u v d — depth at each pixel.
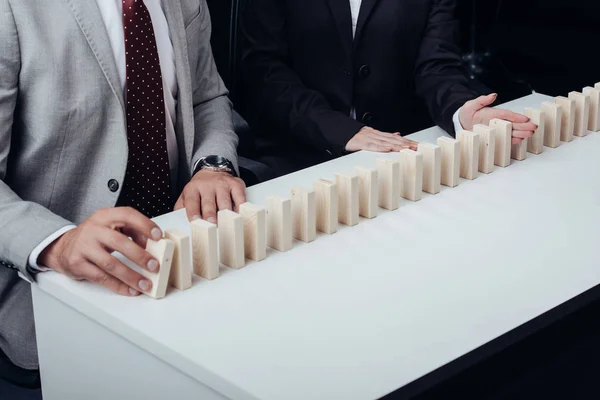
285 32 2.83
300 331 1.39
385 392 1.25
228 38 2.85
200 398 1.36
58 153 1.94
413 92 2.89
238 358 1.32
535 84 4.65
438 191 1.93
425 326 1.40
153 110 2.03
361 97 2.82
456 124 2.27
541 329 1.40
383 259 1.62
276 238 1.66
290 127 2.68
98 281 1.51
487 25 4.43
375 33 2.77
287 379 1.27
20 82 1.88
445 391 1.39
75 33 1.89
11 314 1.93
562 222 1.77
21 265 1.60
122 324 1.43
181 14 2.14
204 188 1.89
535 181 1.98
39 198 1.97
